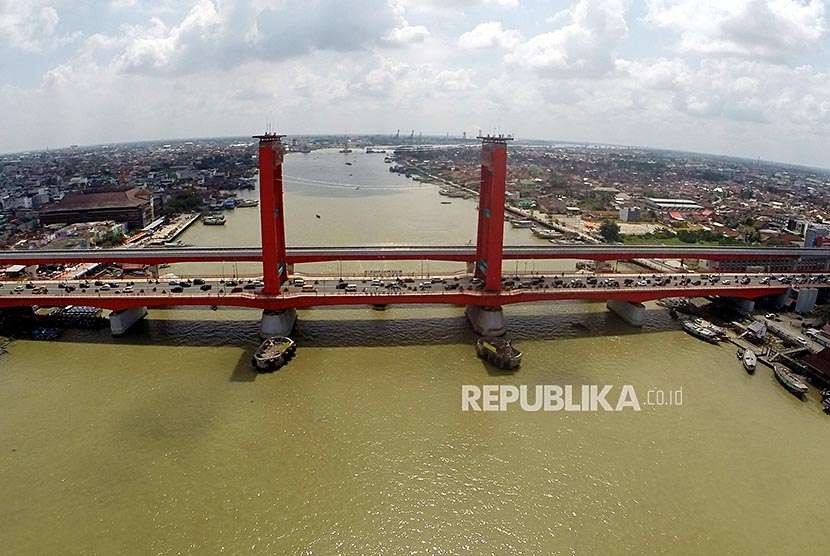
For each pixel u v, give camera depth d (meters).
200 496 67.38
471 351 111.00
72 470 71.62
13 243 197.38
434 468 73.38
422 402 89.88
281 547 60.19
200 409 86.69
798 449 79.12
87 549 59.38
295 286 124.88
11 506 65.25
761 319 129.12
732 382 99.06
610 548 61.03
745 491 70.25
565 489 70.00
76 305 114.56
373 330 121.69
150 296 114.94
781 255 166.88
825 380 95.75
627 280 136.25
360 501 67.12
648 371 103.06
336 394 92.00
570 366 104.75
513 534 62.69
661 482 71.62
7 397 89.56
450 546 60.84
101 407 86.81
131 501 66.38
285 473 71.81
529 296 121.56
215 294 116.88
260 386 94.31
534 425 83.81
